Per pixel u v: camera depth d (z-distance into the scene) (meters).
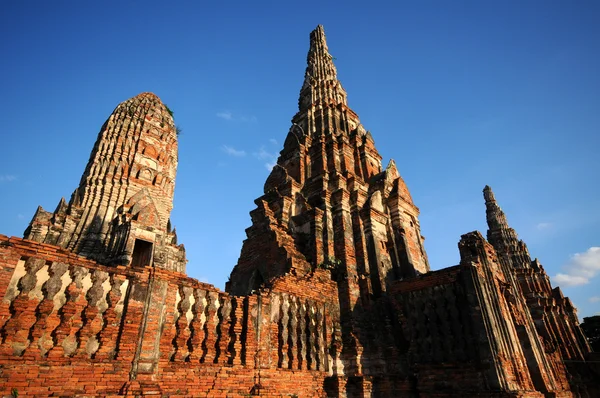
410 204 29.23
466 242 20.08
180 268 32.00
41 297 10.45
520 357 17.39
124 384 10.95
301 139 32.75
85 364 10.49
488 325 16.61
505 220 59.16
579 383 29.08
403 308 20.05
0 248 10.01
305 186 28.78
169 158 39.19
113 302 11.64
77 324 10.84
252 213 25.83
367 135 33.22
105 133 35.22
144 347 11.74
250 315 15.30
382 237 25.34
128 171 34.25
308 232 24.69
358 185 27.50
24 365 9.53
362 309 20.47
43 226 27.23
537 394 16.17
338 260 22.95
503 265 22.70
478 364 16.14
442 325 18.12
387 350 18.66
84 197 30.89
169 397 11.62
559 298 45.81
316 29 48.50
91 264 11.66
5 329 9.52
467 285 17.92
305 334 17.50
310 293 18.75
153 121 39.28
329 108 35.94
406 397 17.03
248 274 23.31
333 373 17.67
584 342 42.59
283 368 15.73
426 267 27.98
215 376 13.16
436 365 17.25
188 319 13.42
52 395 9.66
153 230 29.00
